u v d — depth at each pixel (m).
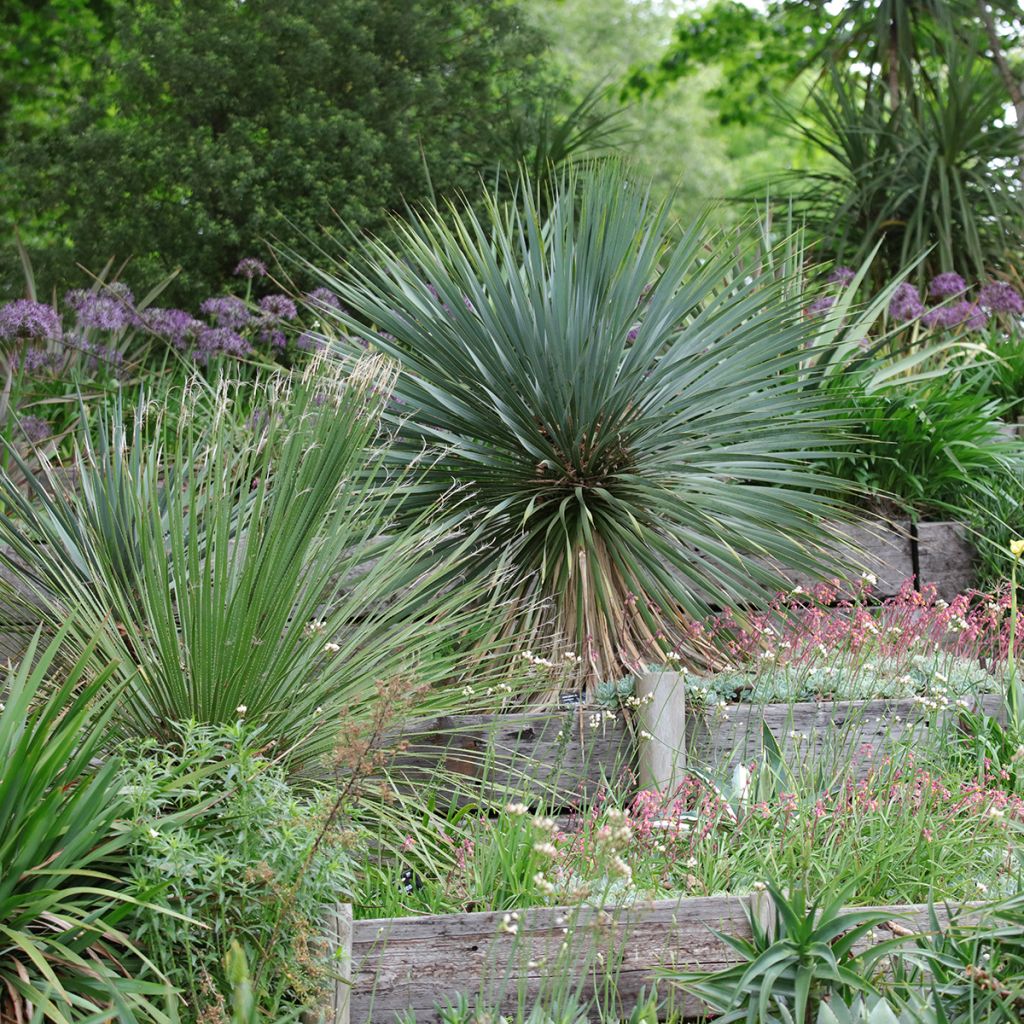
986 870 3.00
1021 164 8.38
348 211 7.75
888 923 2.66
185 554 3.40
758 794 3.33
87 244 8.26
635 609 4.08
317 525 3.18
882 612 4.12
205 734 2.71
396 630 3.42
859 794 3.20
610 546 4.18
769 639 4.02
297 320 6.75
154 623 3.01
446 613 3.77
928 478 5.20
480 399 4.32
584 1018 2.42
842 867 2.85
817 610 4.05
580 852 2.88
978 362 6.25
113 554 3.48
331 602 3.37
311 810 2.67
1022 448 5.44
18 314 5.43
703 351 4.46
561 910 2.61
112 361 5.83
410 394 4.38
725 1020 2.42
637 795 3.26
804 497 4.42
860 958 2.45
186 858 2.39
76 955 2.22
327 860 2.55
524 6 9.88
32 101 11.09
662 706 3.57
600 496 4.27
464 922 2.61
